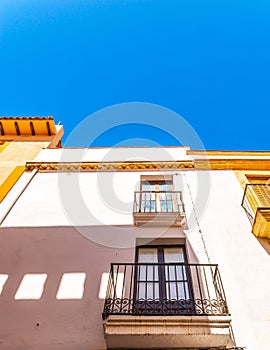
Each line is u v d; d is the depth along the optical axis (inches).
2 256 259.0
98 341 193.5
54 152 461.4
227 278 231.6
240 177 365.4
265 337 191.9
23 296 224.7
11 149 480.1
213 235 275.0
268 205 288.5
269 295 217.8
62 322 205.6
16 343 194.1
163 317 185.0
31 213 312.7
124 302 204.2
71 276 238.7
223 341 180.5
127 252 261.0
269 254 252.2
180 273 241.8
